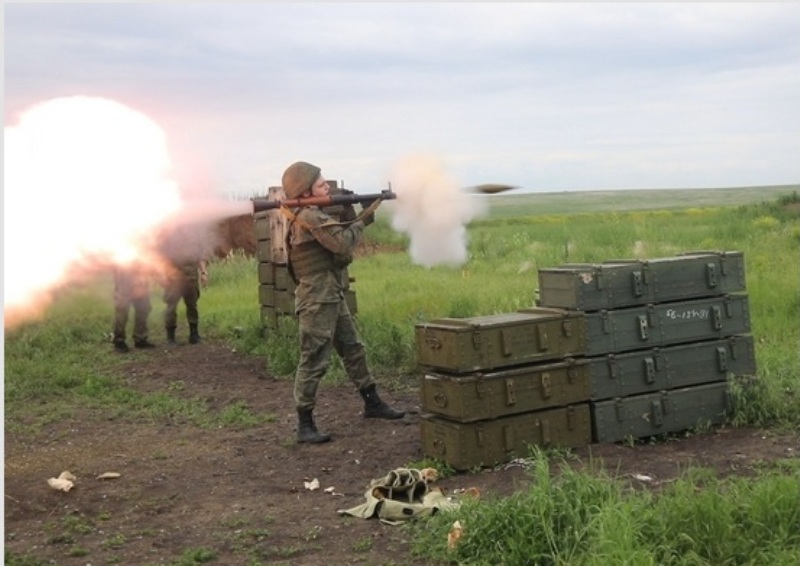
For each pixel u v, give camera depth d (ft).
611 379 24.14
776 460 21.58
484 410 22.40
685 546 15.38
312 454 25.55
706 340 25.57
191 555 17.62
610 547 14.71
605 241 72.13
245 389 35.63
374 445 25.96
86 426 30.83
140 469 24.94
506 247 71.87
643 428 24.40
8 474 24.62
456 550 16.56
